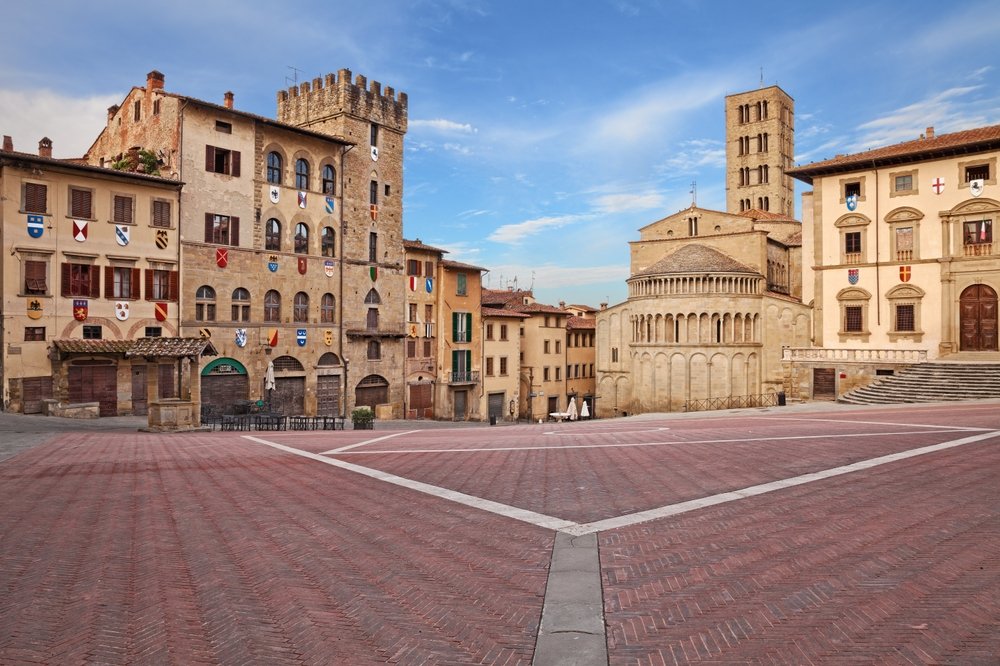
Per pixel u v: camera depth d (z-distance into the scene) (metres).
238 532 14.43
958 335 55.47
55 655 8.81
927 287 56.94
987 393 44.88
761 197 122.00
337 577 11.55
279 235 62.06
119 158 61.31
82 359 48.25
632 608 9.91
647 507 15.70
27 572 11.98
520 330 93.69
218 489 19.02
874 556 11.61
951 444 23.06
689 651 8.53
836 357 59.44
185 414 39.34
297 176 64.06
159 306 52.50
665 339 79.56
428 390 77.75
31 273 46.28
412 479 20.17
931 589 10.08
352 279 68.12
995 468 18.56
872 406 46.03
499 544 13.19
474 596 10.58
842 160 61.88
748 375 76.56
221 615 10.02
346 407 66.94
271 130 61.31
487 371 85.44
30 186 46.31
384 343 71.75
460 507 16.30
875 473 18.52
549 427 44.47
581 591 10.62
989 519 13.55
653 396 80.12
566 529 14.08
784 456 22.05
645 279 81.38
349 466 22.92
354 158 69.06
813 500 15.66
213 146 56.81
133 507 16.83
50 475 21.33
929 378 49.81
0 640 9.25
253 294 59.25
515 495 17.55
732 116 125.56
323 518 15.53
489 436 34.81
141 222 51.81
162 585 11.28
